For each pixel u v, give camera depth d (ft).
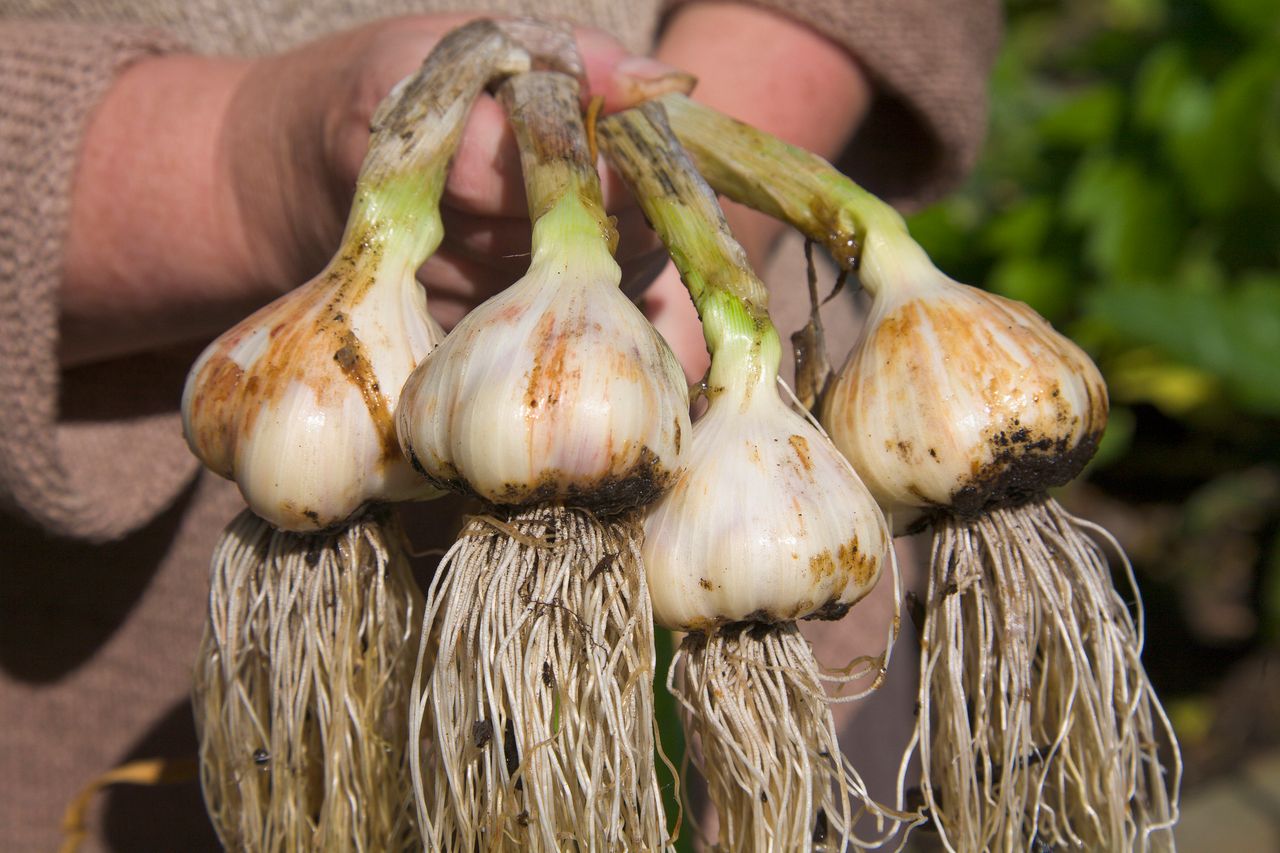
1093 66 5.23
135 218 2.02
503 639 1.68
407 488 1.74
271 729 1.81
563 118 1.77
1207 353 4.40
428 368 1.68
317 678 1.78
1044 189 5.08
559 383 1.63
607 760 1.69
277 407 1.70
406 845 1.79
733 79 2.28
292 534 1.79
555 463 1.64
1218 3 4.65
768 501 1.68
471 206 1.83
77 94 2.00
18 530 2.32
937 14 2.39
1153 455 5.48
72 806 2.08
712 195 1.78
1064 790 1.83
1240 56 4.68
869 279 1.80
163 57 2.10
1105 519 5.50
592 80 1.85
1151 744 1.85
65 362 2.14
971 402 1.71
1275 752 4.76
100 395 2.17
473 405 1.64
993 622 1.79
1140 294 4.48
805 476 1.69
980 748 1.78
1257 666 5.06
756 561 1.67
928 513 1.80
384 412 1.71
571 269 1.69
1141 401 5.37
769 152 1.84
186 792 2.39
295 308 1.73
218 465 1.74
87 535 2.11
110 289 2.06
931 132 2.47
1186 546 5.41
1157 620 5.26
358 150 1.86
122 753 2.38
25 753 2.40
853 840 1.76
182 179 2.01
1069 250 4.96
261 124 1.98
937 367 1.72
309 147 1.92
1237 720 4.89
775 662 1.74
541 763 1.68
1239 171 4.64
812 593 1.69
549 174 1.74
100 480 2.12
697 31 2.33
